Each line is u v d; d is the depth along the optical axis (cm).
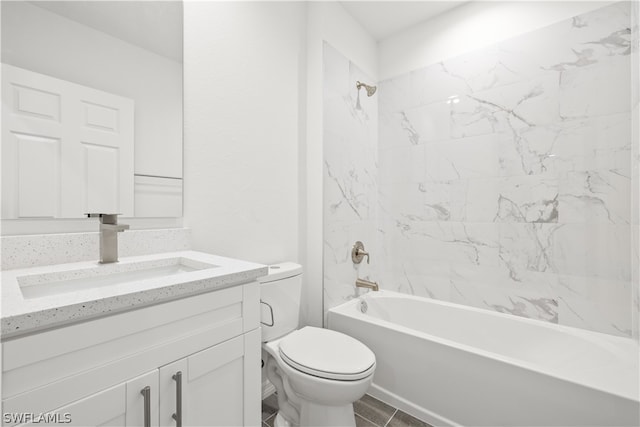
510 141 192
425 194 227
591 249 167
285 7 188
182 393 76
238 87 159
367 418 153
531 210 185
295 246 194
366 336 175
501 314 187
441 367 146
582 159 169
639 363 131
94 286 94
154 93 125
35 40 96
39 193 96
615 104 160
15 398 52
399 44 241
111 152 112
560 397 116
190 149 138
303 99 201
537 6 183
